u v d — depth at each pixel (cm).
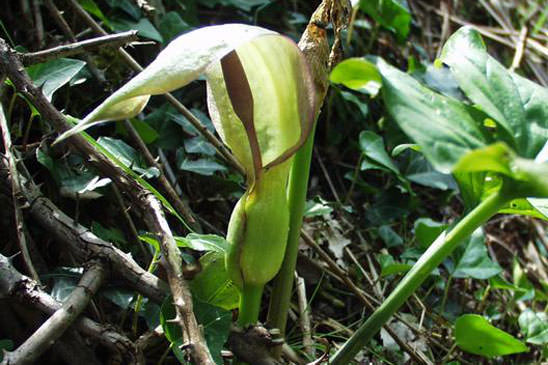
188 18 68
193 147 57
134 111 33
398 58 87
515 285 62
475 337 45
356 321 56
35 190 41
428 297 61
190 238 37
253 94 36
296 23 77
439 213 75
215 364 35
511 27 105
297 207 39
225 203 58
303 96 35
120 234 48
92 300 42
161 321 37
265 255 36
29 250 44
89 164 39
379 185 73
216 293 40
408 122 28
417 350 52
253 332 38
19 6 57
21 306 39
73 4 53
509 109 33
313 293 54
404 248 66
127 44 41
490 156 27
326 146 74
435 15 103
